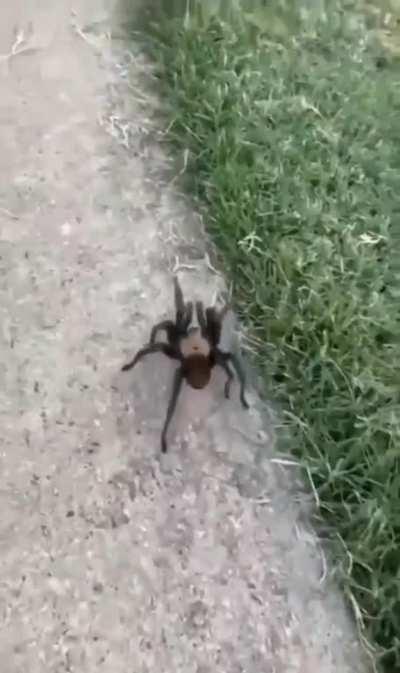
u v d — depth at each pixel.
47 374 0.50
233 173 0.57
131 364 0.50
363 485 0.45
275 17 0.67
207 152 0.60
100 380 0.50
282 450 0.48
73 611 0.42
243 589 0.43
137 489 0.46
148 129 0.62
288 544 0.45
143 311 0.53
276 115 0.60
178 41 0.66
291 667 0.41
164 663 0.41
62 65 0.66
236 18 0.66
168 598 0.43
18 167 0.60
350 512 0.44
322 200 0.56
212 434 0.48
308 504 0.46
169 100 0.63
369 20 0.69
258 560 0.44
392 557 0.42
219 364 0.49
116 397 0.49
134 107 0.64
